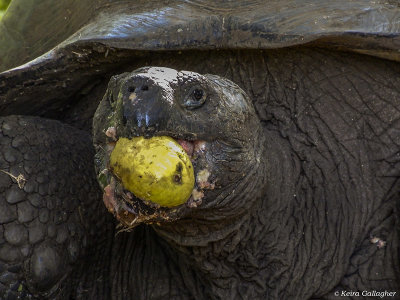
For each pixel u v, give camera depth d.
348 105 7.90
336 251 7.60
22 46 9.63
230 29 7.27
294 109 7.90
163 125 5.75
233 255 7.36
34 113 8.80
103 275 8.22
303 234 7.59
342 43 7.33
